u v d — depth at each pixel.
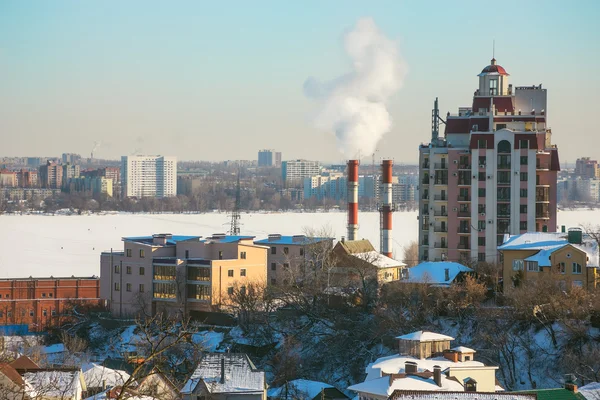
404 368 175.00
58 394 142.00
